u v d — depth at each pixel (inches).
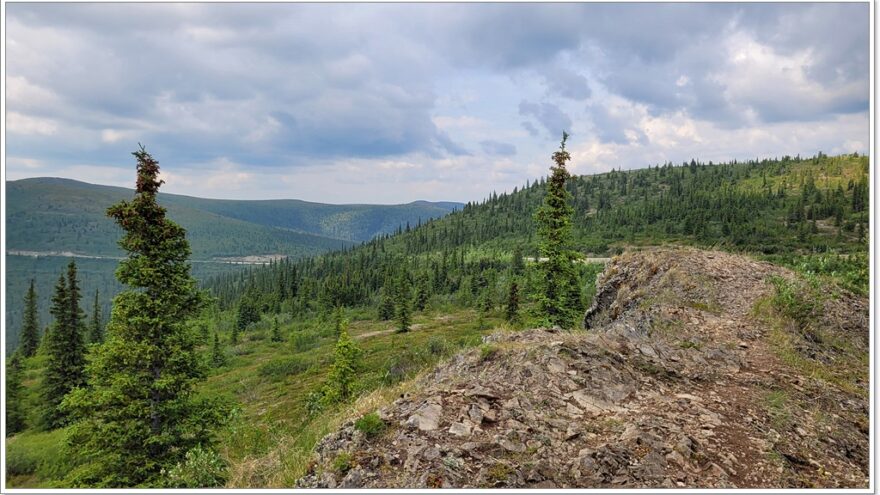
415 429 266.1
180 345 572.1
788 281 585.6
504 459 239.1
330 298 4414.4
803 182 7106.3
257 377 2164.1
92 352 565.3
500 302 3462.1
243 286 7869.1
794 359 414.6
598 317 775.1
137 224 567.5
